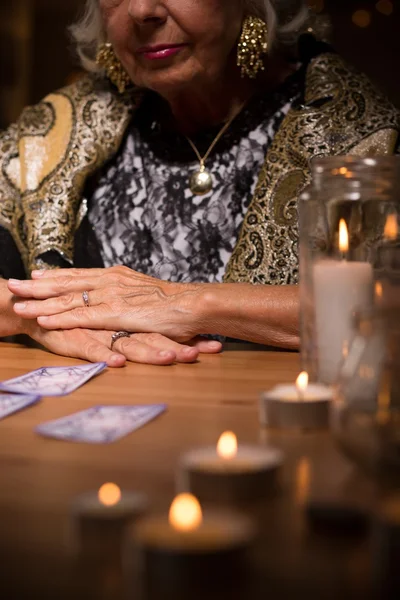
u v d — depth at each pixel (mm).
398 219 635
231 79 1095
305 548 380
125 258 1123
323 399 565
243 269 1025
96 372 732
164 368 778
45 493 458
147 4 977
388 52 2963
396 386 488
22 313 877
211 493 438
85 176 1140
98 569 366
